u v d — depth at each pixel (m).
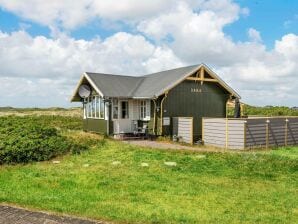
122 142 24.70
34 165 16.88
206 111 28.58
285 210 10.28
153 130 27.19
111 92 28.06
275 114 41.47
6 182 13.23
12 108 71.31
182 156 18.64
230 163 16.89
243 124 22.25
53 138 21.14
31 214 9.37
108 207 10.12
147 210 9.95
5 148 17.53
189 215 9.58
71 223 8.70
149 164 16.77
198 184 13.21
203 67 27.77
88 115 31.00
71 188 12.41
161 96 26.64
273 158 17.73
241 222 9.09
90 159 18.31
